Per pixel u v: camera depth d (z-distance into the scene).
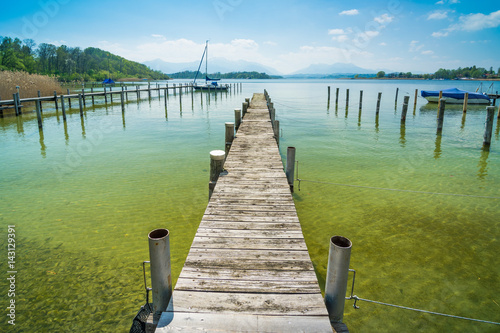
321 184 8.73
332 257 2.77
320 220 6.58
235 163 7.55
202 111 26.89
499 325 3.77
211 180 6.42
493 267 4.93
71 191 8.03
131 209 6.96
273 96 46.81
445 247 5.52
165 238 2.77
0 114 19.23
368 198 7.73
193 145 13.65
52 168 10.02
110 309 3.94
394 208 7.16
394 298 4.24
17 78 24.34
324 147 13.37
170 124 19.55
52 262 4.93
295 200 7.62
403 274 4.76
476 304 4.14
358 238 5.84
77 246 5.42
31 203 7.23
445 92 29.48
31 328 3.62
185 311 2.76
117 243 5.54
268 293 3.01
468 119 21.39
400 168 10.23
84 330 3.61
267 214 4.79
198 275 3.27
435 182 8.88
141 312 3.04
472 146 13.52
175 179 9.04
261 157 8.06
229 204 5.16
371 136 15.87
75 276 4.59
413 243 5.66
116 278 4.56
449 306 4.09
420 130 17.55
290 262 3.54
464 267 4.94
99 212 6.79
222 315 2.71
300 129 17.97
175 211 6.89
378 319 3.87
